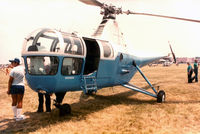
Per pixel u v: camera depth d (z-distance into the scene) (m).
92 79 5.82
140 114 5.48
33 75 4.55
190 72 13.03
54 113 5.71
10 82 4.81
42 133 4.09
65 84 4.88
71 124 4.64
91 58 6.47
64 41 4.71
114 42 7.34
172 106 6.44
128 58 8.09
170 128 4.31
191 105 6.50
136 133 4.02
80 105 6.91
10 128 4.47
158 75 21.39
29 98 8.20
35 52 4.43
